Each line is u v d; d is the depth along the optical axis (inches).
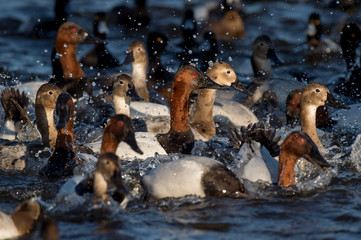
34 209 341.7
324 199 386.3
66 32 662.5
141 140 474.3
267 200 380.5
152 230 333.4
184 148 477.7
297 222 347.3
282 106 645.3
